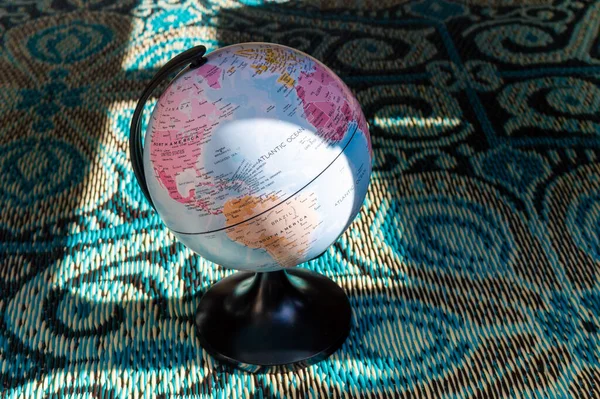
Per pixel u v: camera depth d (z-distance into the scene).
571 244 0.79
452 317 0.72
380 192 0.86
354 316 0.72
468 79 1.05
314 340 0.68
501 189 0.86
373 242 0.80
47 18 1.27
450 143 0.93
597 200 0.84
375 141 0.94
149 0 1.32
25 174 0.91
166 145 0.56
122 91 1.06
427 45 1.14
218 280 0.76
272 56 0.57
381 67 1.09
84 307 0.75
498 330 0.71
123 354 0.70
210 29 1.21
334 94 0.57
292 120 0.55
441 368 0.68
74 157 0.93
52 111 1.02
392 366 0.68
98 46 1.17
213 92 0.55
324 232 0.59
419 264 0.77
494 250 0.78
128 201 0.87
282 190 0.55
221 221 0.56
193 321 0.73
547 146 0.92
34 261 0.80
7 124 0.99
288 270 0.74
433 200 0.85
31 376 0.69
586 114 0.96
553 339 0.70
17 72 1.11
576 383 0.66
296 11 1.26
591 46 1.12
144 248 0.81
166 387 0.67
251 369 0.67
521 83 1.04
